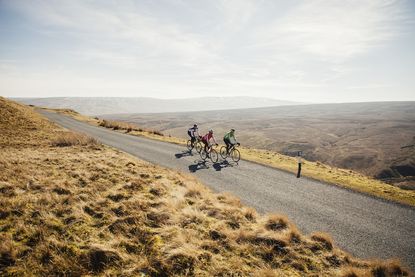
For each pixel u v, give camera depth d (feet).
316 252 22.82
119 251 20.59
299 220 30.53
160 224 25.18
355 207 35.17
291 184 45.32
